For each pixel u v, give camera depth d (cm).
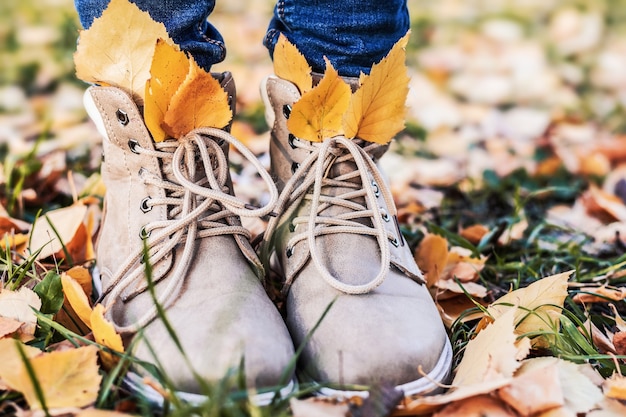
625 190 105
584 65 183
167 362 53
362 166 61
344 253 60
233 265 59
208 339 53
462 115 148
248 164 108
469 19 218
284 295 62
